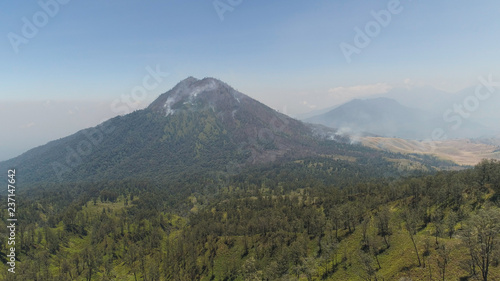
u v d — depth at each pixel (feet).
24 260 531.09
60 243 638.94
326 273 371.15
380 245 375.25
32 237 602.03
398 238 371.97
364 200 565.53
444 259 274.16
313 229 477.77
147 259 572.92
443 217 399.65
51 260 561.43
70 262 547.90
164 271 513.86
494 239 224.94
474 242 232.73
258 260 455.22
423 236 350.64
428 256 300.61
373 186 648.38
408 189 538.06
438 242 310.24
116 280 506.07
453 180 486.79
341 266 373.20
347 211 476.54
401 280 274.77
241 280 430.20
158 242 634.43
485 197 412.16
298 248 406.41
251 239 518.37
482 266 234.17
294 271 392.88
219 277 456.86
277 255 448.65
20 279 447.83
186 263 514.68
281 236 486.38
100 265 567.18
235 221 607.37
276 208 634.02
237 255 491.31
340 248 412.98
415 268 294.25
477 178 465.06
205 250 538.06
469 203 410.93
